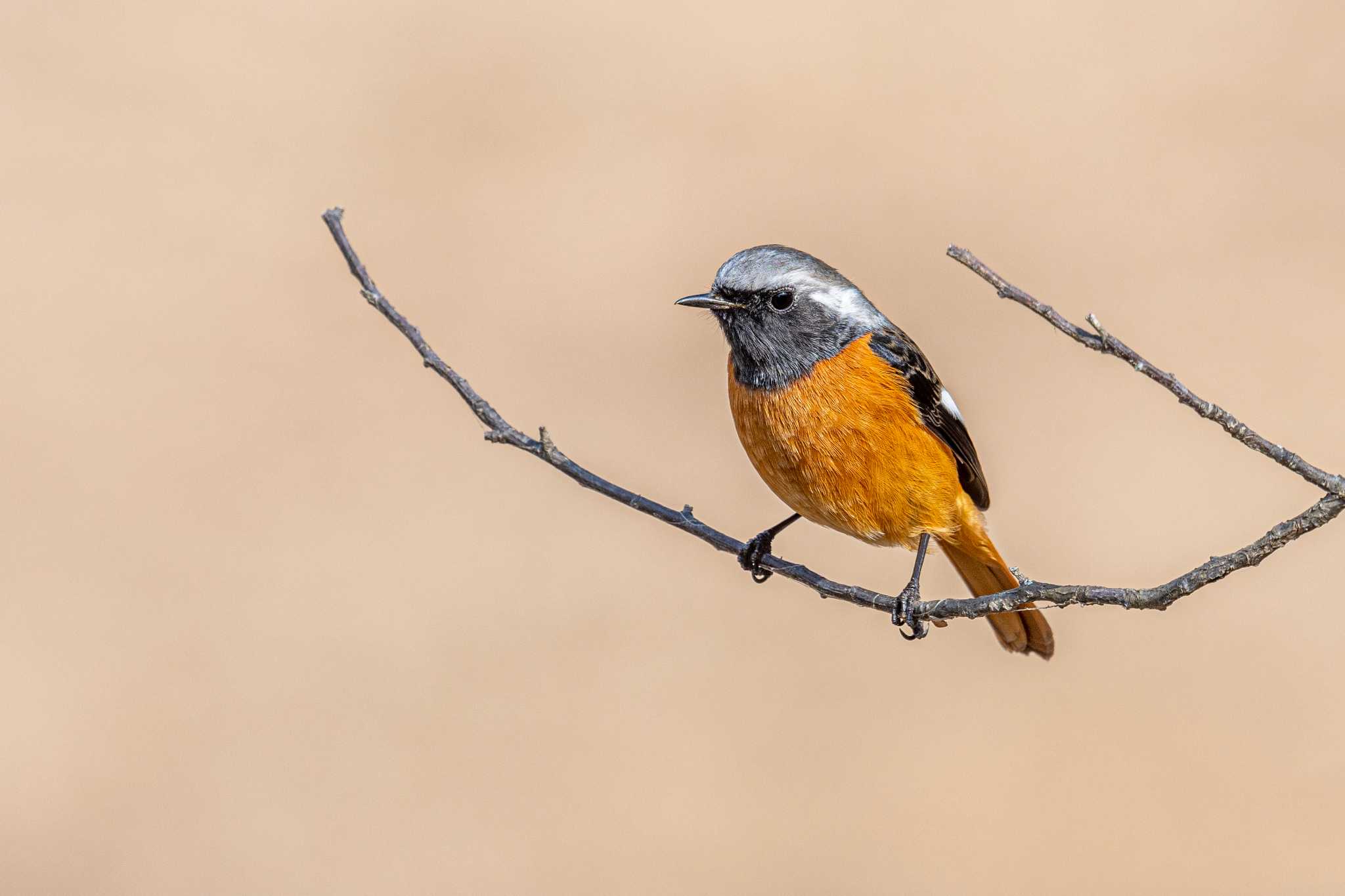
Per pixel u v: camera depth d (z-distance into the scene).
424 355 9.95
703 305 10.69
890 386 10.44
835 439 10.41
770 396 10.56
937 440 10.73
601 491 10.33
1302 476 7.05
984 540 11.23
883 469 10.47
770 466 10.84
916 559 10.63
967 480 11.39
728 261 10.74
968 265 7.54
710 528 10.57
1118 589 7.54
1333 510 6.96
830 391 10.38
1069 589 7.71
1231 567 7.17
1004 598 8.17
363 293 9.88
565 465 10.16
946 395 11.15
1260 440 7.18
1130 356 7.31
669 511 10.45
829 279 10.74
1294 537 7.06
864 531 10.85
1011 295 7.48
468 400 9.97
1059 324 7.45
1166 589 7.30
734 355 10.79
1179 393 7.21
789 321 10.45
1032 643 11.97
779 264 10.55
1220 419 7.20
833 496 10.64
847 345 10.52
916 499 10.59
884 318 11.05
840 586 10.31
